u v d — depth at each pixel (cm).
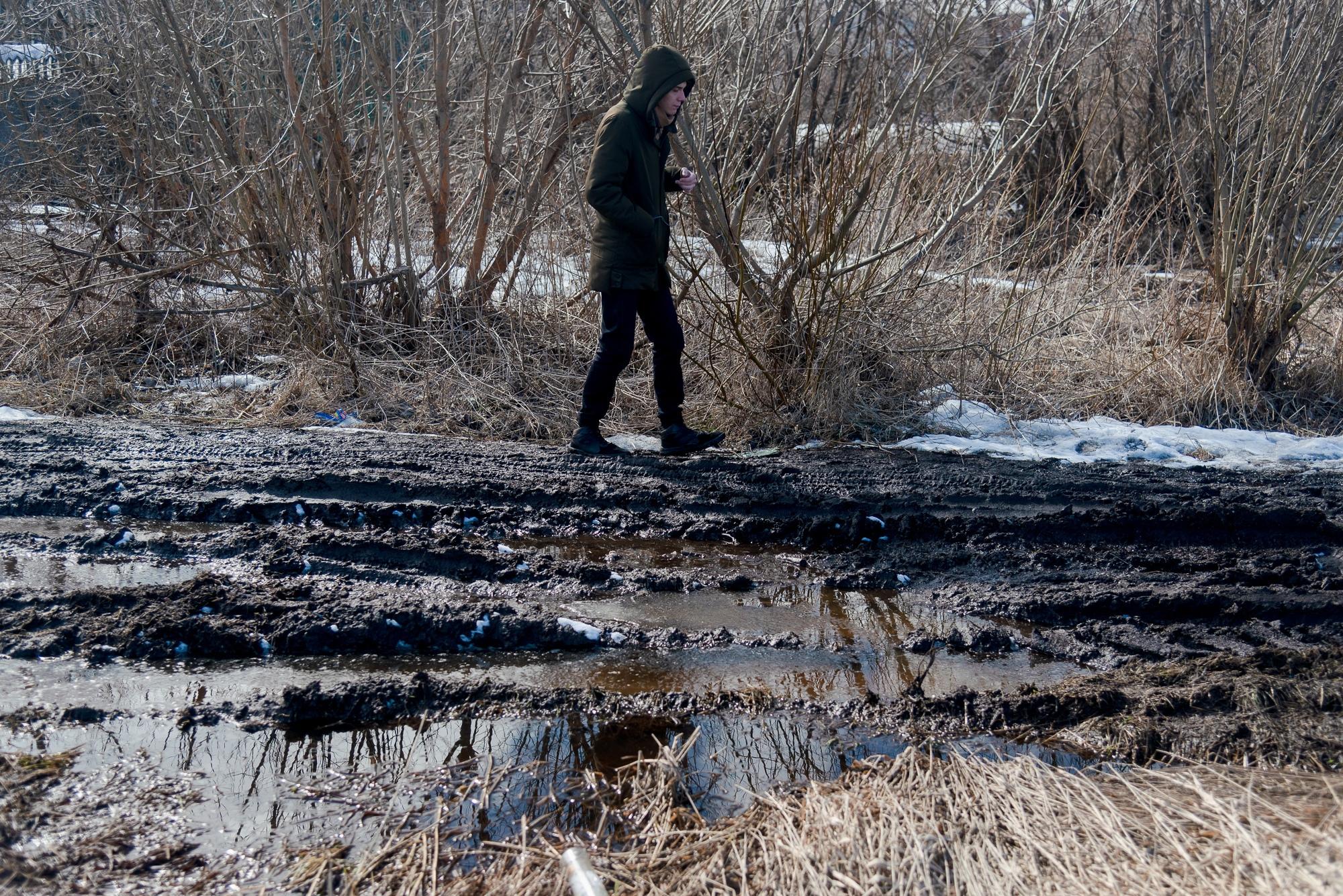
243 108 741
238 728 338
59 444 575
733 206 699
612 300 574
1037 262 882
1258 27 772
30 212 813
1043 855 257
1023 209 1014
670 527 520
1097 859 252
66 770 309
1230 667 386
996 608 444
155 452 572
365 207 767
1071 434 688
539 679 379
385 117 782
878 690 381
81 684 354
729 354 696
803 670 394
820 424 672
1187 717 355
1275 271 750
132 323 759
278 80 756
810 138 708
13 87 840
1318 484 595
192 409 674
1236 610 439
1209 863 246
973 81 1089
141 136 804
